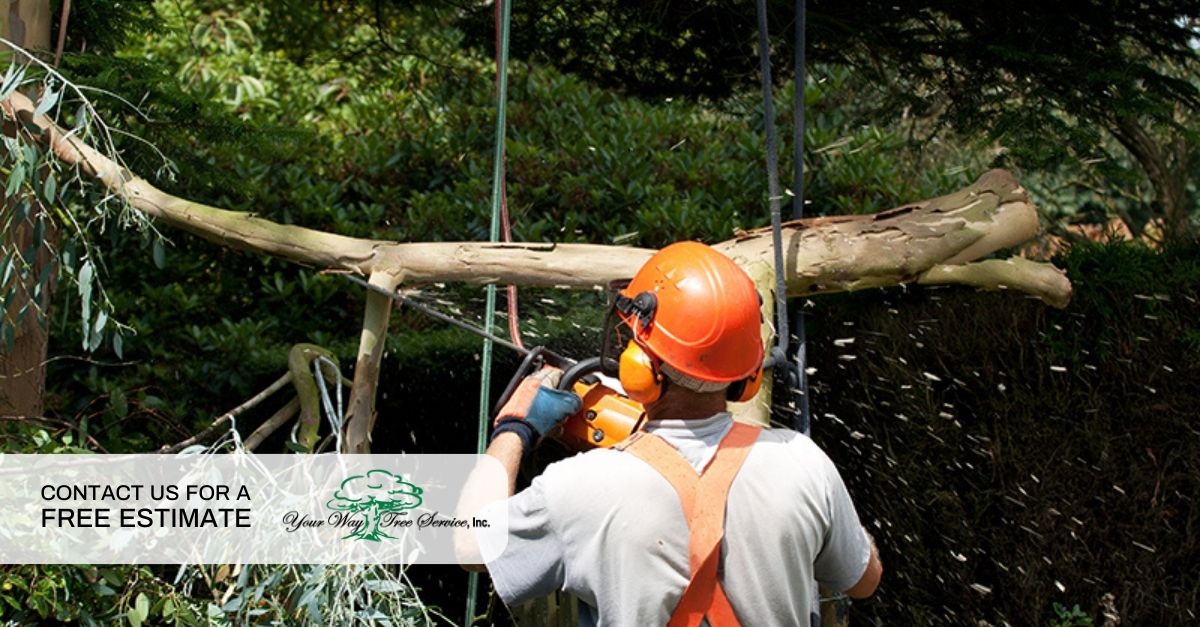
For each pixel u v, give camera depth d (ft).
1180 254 15.12
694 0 15.53
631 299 7.55
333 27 29.17
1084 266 14.80
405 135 24.38
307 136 13.98
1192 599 13.87
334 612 8.45
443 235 20.24
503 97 10.34
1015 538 14.37
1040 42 13.60
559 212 21.02
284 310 19.71
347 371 18.06
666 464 7.13
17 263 10.72
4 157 10.28
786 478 7.21
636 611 6.97
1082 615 13.97
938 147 25.84
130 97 12.05
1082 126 13.16
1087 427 14.19
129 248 19.85
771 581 7.11
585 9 16.67
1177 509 14.10
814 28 14.88
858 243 10.37
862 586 7.79
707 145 23.27
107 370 18.24
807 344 15.51
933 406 14.52
